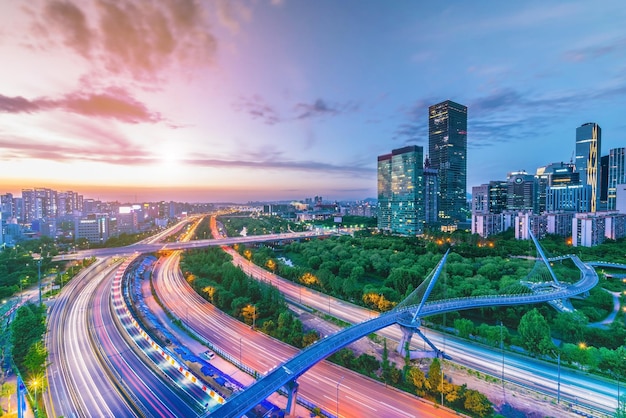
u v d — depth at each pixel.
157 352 119.50
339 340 103.62
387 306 155.12
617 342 118.19
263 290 174.00
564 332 126.31
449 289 170.12
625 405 76.44
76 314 158.25
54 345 125.62
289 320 137.12
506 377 103.88
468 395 85.06
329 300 177.25
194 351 122.62
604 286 188.62
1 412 86.19
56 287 199.88
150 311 166.25
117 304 172.50
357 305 169.25
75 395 95.19
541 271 197.00
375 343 127.75
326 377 104.19
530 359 114.25
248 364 112.06
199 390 96.62
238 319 153.25
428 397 93.06
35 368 97.56
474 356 116.56
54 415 86.94
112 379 103.00
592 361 103.69
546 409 89.06
